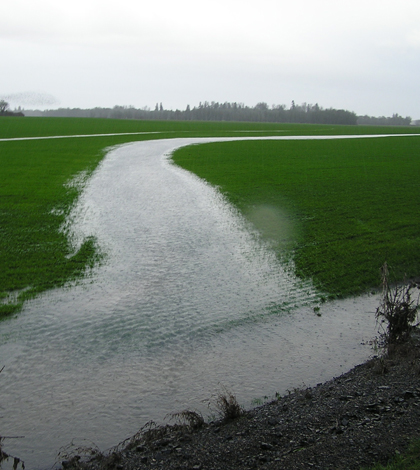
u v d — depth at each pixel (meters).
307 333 12.94
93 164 43.66
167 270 18.09
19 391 10.10
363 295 15.73
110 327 13.35
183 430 8.20
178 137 76.06
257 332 13.05
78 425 8.84
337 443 7.12
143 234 22.66
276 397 9.57
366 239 21.34
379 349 11.75
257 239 21.91
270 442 7.46
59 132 77.25
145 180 36.22
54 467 7.64
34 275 17.22
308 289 16.25
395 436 7.07
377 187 32.88
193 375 10.73
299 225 23.94
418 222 23.91
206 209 27.42
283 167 42.59
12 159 44.94
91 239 21.62
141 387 10.23
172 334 12.94
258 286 16.56
